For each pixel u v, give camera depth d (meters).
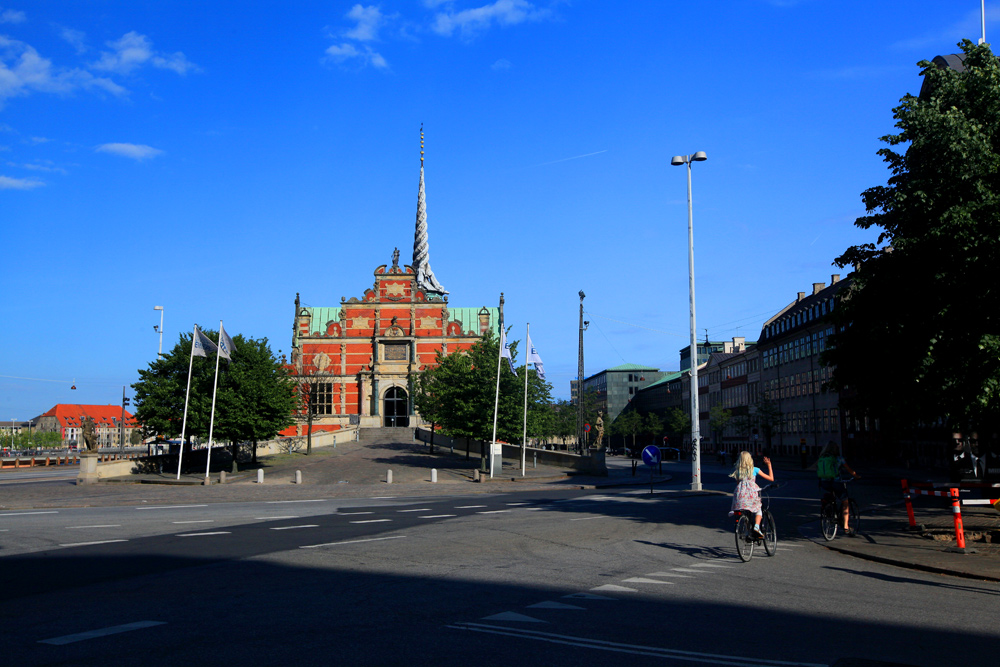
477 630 8.02
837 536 16.89
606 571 11.95
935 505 25.17
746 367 101.62
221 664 6.72
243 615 8.70
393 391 86.44
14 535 17.27
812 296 81.00
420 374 77.25
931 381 15.02
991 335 14.27
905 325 15.27
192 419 47.38
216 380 43.53
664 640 7.69
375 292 87.19
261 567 12.20
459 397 50.19
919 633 8.10
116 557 13.49
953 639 7.86
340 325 86.88
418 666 6.69
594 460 51.50
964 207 14.63
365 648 7.27
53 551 14.43
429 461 56.16
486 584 10.76
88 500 29.78
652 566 12.50
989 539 15.98
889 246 16.25
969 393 14.82
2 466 77.25
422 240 109.94
